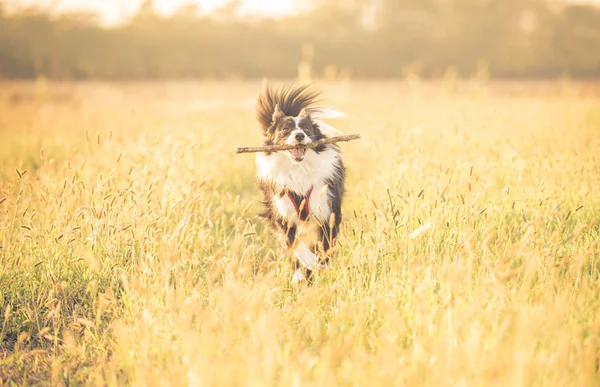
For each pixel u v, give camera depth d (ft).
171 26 191.72
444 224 18.02
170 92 110.83
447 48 193.47
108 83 152.05
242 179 31.91
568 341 12.05
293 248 18.89
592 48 198.80
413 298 14.08
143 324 13.75
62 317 16.80
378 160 29.66
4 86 132.05
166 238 17.20
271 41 193.06
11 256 18.62
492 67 189.98
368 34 199.72
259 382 10.87
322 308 16.01
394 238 17.85
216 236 20.92
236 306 12.85
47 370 14.47
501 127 35.70
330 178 20.86
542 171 23.35
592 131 34.22
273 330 12.44
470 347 11.14
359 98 81.41
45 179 21.91
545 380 10.93
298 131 19.95
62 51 170.91
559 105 53.42
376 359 12.09
